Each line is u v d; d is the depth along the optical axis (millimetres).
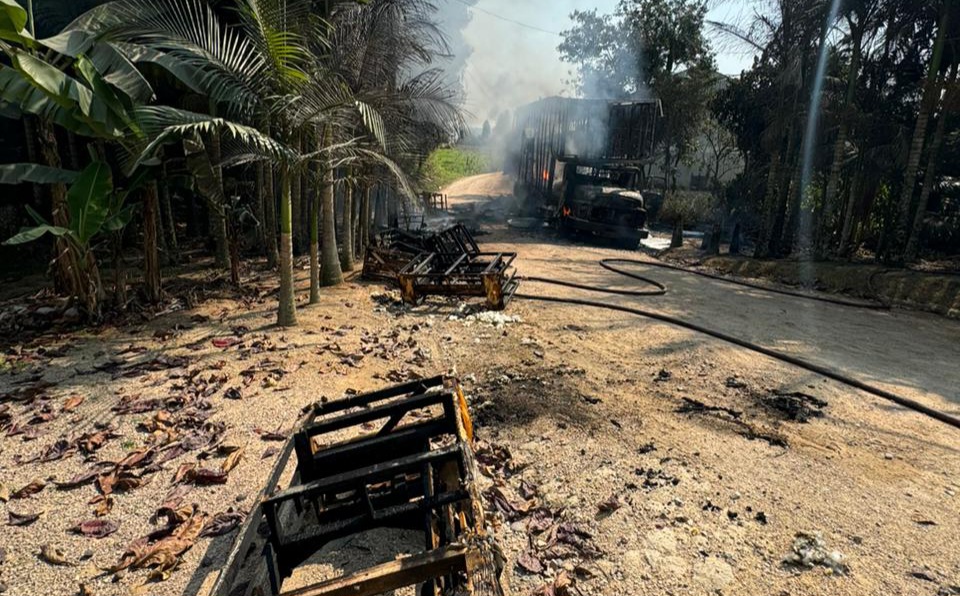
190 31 6773
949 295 10977
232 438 4707
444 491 3395
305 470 3318
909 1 12234
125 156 8203
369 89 8867
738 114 19406
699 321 9305
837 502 4043
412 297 9625
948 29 12492
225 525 3531
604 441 4875
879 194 16906
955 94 12188
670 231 24281
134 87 6859
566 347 7605
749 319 9625
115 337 7410
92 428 4848
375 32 9453
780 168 17938
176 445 4551
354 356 6855
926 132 14773
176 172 8820
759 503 3994
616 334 8344
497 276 9320
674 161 29562
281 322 8086
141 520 3619
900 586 3180
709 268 15586
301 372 6262
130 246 13594
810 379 6672
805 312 10406
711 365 7070
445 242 12680
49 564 3207
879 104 14867
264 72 7043
